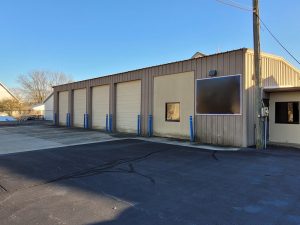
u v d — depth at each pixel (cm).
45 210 473
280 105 1257
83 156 960
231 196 536
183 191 569
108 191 573
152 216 444
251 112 1180
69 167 792
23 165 826
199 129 1329
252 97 1188
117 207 484
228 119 1210
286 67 1448
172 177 678
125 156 952
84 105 2317
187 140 1376
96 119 2161
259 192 560
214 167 782
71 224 418
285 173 711
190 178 668
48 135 1700
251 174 702
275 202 503
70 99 2486
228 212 458
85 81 2275
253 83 1193
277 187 593
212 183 624
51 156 967
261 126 1102
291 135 1223
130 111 1805
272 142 1265
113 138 1498
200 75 1330
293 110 1220
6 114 4553
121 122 1888
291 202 502
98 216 446
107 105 2030
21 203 509
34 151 1083
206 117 1299
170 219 432
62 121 2653
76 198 532
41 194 559
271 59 1326
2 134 1789
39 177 688
